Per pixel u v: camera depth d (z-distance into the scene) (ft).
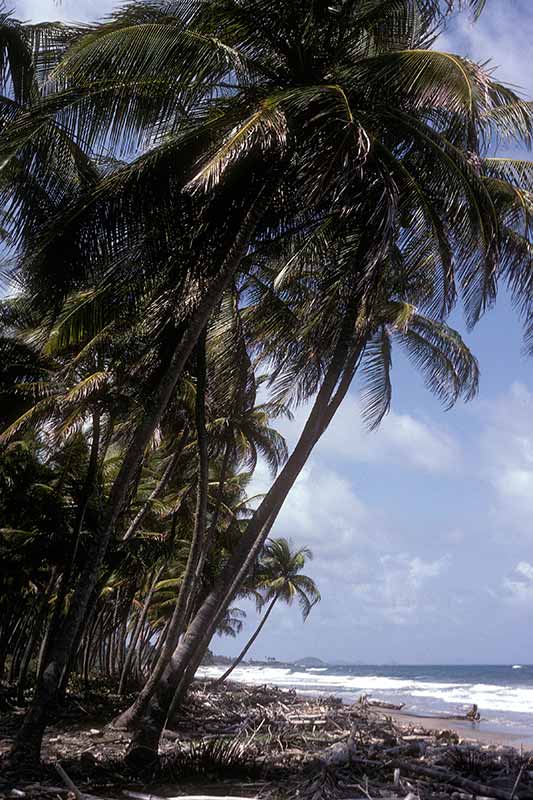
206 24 34.58
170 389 34.17
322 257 41.42
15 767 29.58
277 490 38.19
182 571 107.65
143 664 131.23
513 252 42.04
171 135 35.42
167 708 34.47
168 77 33.81
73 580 67.10
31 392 55.83
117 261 37.22
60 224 34.47
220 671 347.15
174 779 32.27
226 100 35.40
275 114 30.55
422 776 36.42
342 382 47.57
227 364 50.03
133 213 35.55
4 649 74.64
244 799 27.73
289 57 35.70
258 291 53.47
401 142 36.96
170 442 75.72
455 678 313.53
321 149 33.04
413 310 48.42
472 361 62.80
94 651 122.83
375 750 45.34
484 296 35.27
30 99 41.09
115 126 34.22
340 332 41.75
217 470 95.30
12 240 39.88
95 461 55.57
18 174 39.81
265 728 60.75
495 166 48.37
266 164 35.09
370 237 36.22
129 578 80.02
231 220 36.42
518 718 111.14
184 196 35.70
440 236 34.96
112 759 35.14
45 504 61.36
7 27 40.47
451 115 36.55
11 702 67.72
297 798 29.12
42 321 47.14
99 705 70.38
